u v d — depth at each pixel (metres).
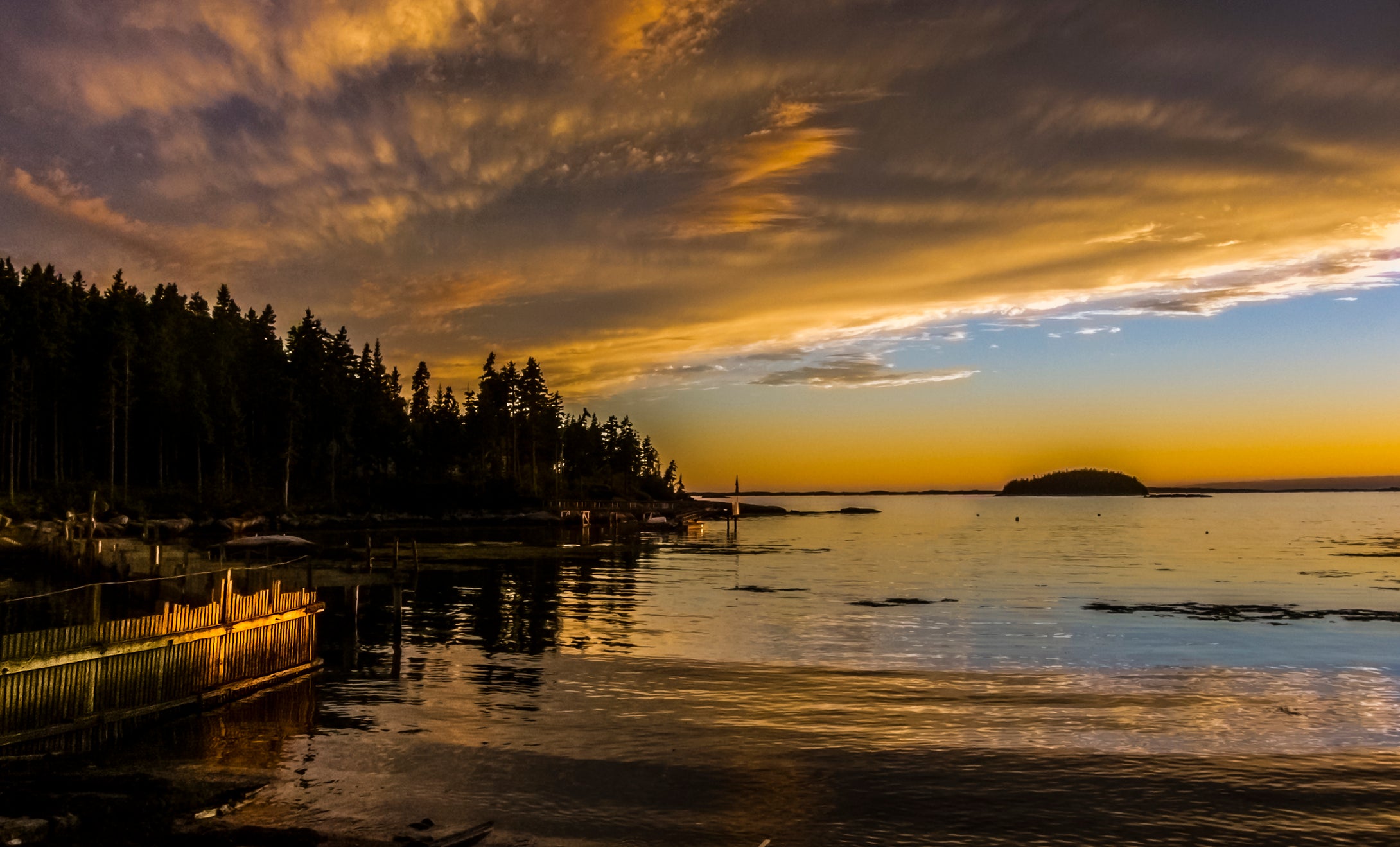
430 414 145.50
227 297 140.00
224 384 103.94
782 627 32.53
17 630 25.06
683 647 27.98
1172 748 16.64
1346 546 87.50
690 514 147.75
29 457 84.94
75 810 12.12
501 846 11.79
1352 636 30.78
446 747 16.33
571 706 19.73
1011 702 20.41
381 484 123.19
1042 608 38.69
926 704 20.19
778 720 18.59
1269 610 38.09
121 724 16.42
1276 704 20.42
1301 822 13.02
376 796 13.62
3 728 14.20
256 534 88.94
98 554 33.41
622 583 49.16
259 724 17.73
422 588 45.09
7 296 86.56
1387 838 12.48
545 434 155.25
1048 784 14.56
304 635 22.88
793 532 125.38
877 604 40.19
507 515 120.69
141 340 100.25
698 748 16.44
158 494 91.31
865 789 14.30
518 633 30.55
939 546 90.44
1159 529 130.88
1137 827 12.79
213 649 19.02
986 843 12.22
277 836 11.60
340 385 119.38
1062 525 152.12
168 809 12.47
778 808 13.40
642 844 12.00
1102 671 24.23
